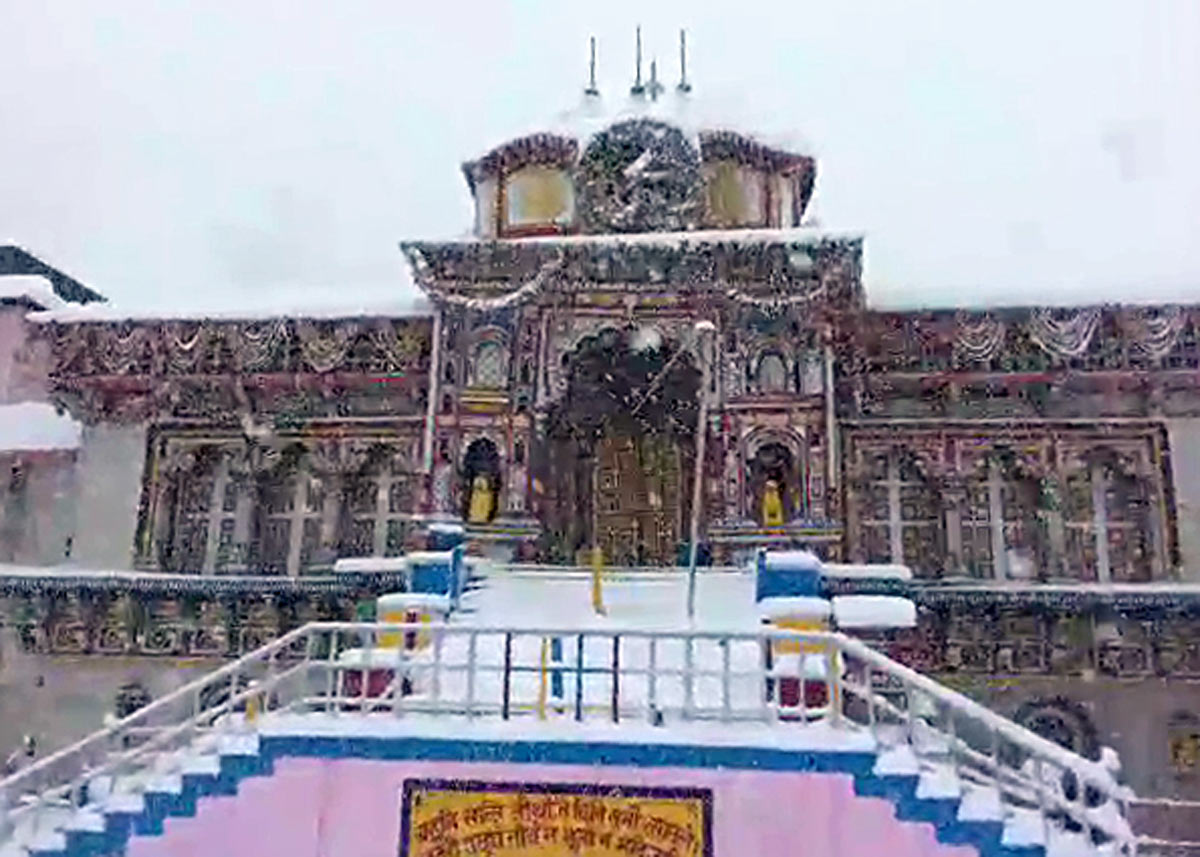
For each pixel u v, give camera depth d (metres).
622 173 28.23
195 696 15.67
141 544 27.30
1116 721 22.86
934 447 25.91
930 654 23.45
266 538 27.41
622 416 29.23
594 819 12.52
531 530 24.91
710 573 23.42
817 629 14.84
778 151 29.45
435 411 25.97
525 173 29.84
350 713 14.03
